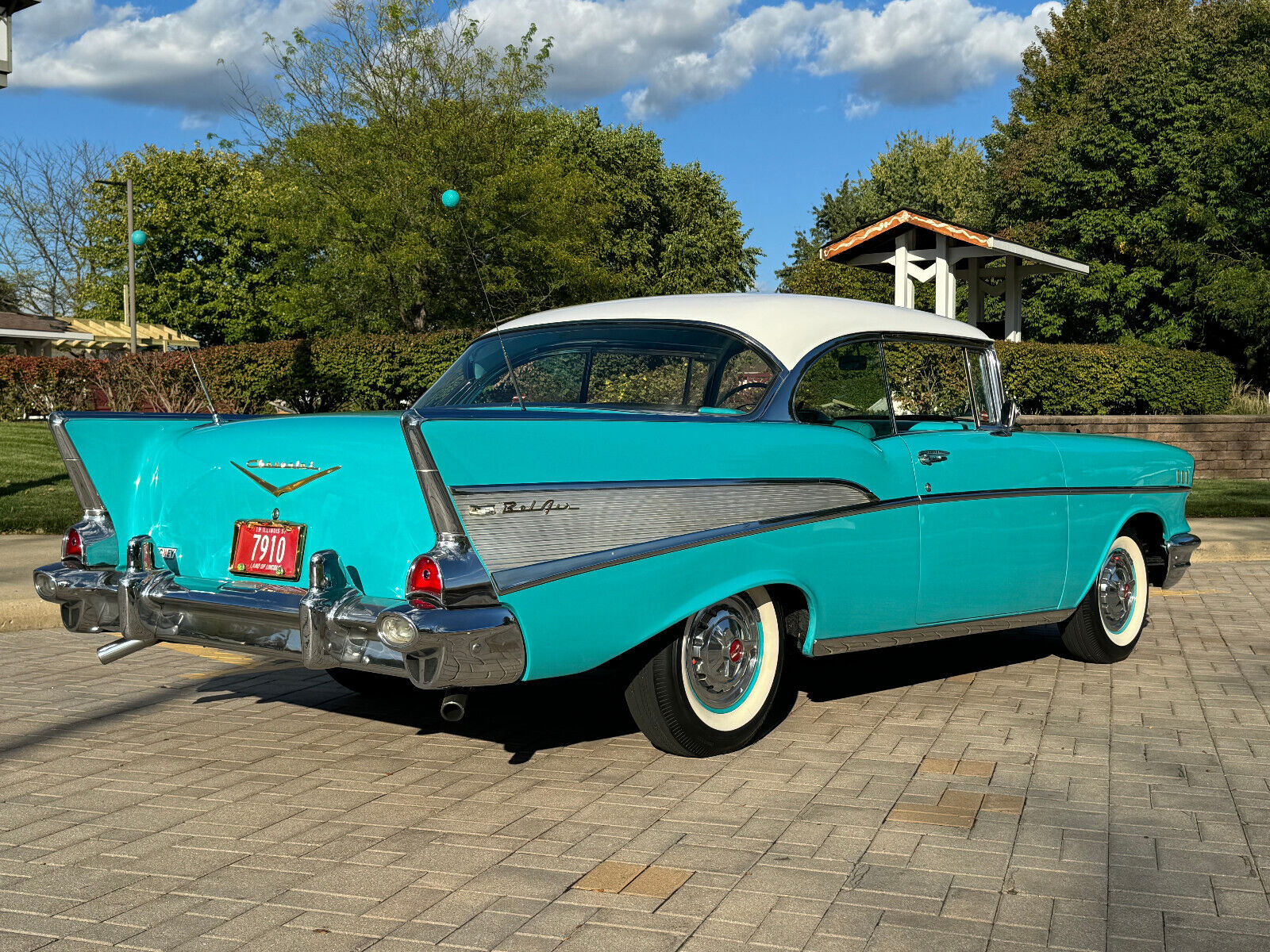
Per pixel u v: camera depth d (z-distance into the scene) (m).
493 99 26.38
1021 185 33.69
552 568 4.11
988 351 6.27
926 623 5.56
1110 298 31.17
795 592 5.04
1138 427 19.02
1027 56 54.59
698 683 4.76
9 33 15.98
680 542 4.48
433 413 4.45
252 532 4.47
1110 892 3.47
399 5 26.09
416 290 25.53
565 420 4.29
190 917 3.30
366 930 3.21
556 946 3.12
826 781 4.54
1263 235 28.14
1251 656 6.96
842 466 5.07
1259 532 12.36
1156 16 36.28
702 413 5.08
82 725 5.43
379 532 4.18
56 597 4.77
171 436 4.82
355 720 5.50
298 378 21.28
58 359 25.27
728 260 56.03
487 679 4.02
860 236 22.14
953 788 4.45
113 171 49.91
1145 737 5.17
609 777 4.60
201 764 4.80
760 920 3.26
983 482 5.72
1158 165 31.09
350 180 25.72
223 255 51.06
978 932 3.19
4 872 3.65
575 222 28.00
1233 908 3.36
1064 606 6.32
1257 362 29.42
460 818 4.12
